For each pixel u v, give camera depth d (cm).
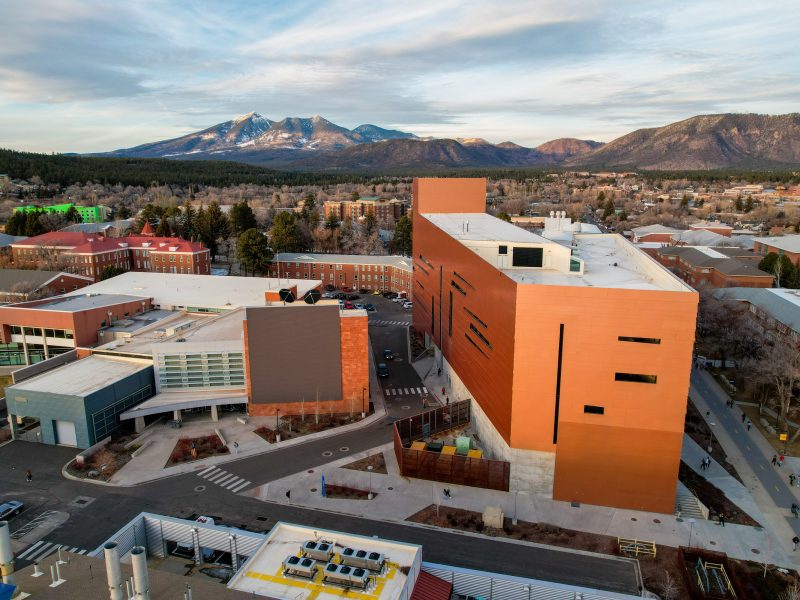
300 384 7500
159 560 4603
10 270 11838
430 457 5916
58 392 6600
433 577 3931
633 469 5412
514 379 5525
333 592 3500
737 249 15725
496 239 8169
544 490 5694
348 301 14288
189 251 14612
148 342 8256
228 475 6047
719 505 5575
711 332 10100
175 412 7156
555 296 5241
